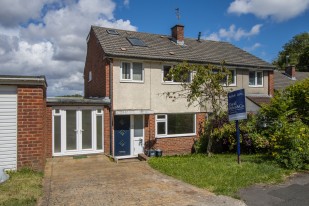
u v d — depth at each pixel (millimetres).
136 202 6539
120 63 15320
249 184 8039
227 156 13156
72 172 9789
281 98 13031
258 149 14023
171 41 20109
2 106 8844
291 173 9273
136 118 15953
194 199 6746
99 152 14555
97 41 17031
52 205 6281
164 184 8117
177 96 16875
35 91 9164
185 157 13156
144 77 15961
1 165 8766
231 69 18875
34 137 9125
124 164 11484
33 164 9086
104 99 14891
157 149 16062
